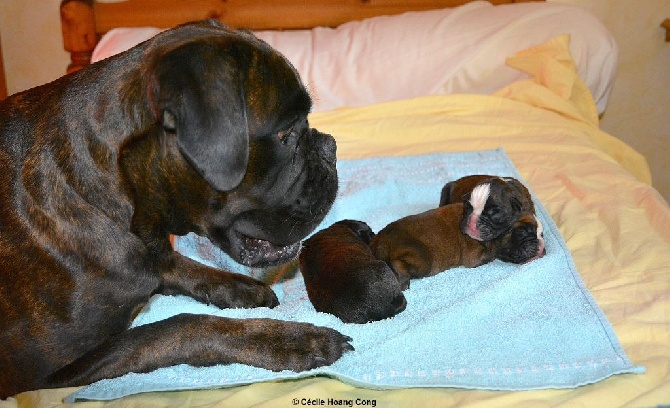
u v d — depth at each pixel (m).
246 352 0.91
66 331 0.90
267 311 1.00
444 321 0.95
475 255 1.08
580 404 0.81
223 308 1.07
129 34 1.86
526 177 1.37
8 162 0.92
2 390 0.92
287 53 1.86
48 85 0.97
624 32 2.06
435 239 1.06
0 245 0.89
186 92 0.81
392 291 0.97
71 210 0.90
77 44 2.00
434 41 1.81
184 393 0.89
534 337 0.92
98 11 1.99
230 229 0.96
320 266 1.01
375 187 1.35
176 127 0.82
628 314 0.95
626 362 0.86
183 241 1.22
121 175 0.90
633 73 2.10
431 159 1.44
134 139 0.89
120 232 0.91
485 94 1.80
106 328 0.93
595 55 1.78
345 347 0.92
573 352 0.90
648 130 2.15
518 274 1.01
